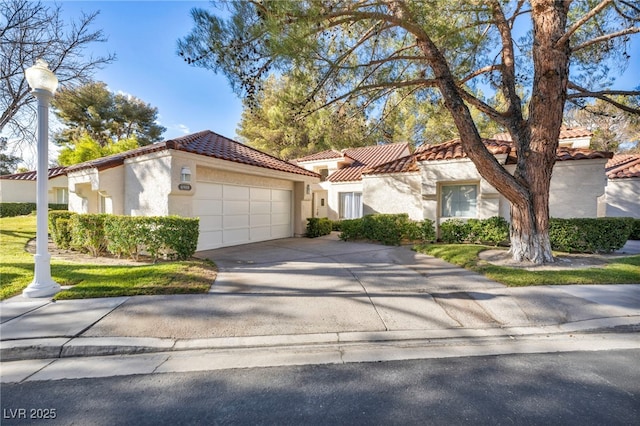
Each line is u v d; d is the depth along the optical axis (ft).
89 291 19.27
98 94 102.01
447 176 41.42
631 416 9.34
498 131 60.29
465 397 10.33
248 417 9.35
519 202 28.40
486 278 23.67
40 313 16.39
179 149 31.45
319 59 24.02
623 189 55.83
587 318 16.56
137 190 34.88
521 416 9.36
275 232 49.47
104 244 32.17
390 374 11.81
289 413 9.54
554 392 10.59
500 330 15.60
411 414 9.48
